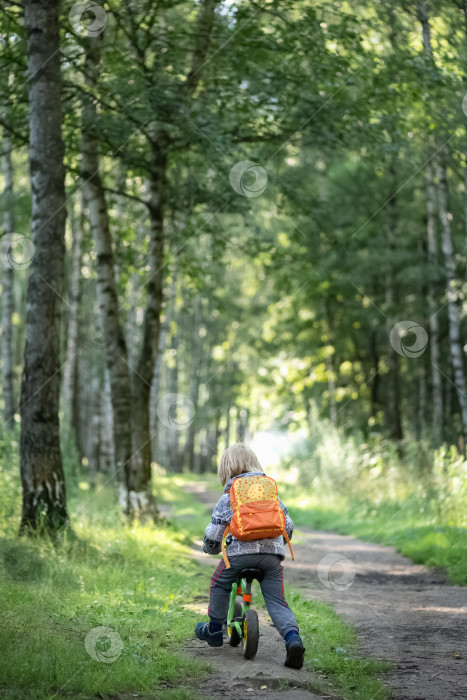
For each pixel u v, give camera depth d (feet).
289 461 111.86
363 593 32.96
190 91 47.47
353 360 119.24
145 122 47.09
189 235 58.80
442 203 76.33
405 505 63.46
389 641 23.62
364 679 18.94
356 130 50.39
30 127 38.29
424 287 106.93
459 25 45.65
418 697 17.66
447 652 22.18
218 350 133.90
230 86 47.98
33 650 18.93
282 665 19.95
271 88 47.85
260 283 113.39
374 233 101.91
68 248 106.01
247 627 20.12
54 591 26.89
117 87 45.50
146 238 76.48
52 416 37.40
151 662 19.17
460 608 29.32
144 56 47.70
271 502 20.08
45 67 38.14
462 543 42.52
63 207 38.32
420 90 47.03
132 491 51.75
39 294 37.58
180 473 168.66
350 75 47.91
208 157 50.39
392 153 51.55
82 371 122.72
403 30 47.83
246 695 17.42
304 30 45.44
